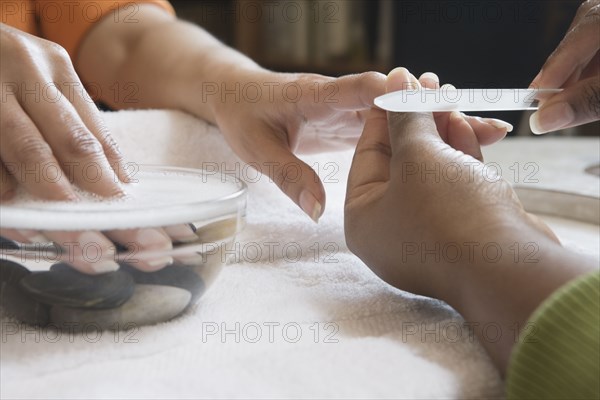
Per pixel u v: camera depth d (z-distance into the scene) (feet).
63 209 0.97
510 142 2.77
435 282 1.02
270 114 1.53
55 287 0.95
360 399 0.78
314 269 1.28
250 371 0.85
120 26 2.21
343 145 1.68
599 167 2.16
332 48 5.11
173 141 1.61
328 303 1.13
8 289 0.97
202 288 1.05
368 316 1.09
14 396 0.80
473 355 0.91
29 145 1.00
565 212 1.79
